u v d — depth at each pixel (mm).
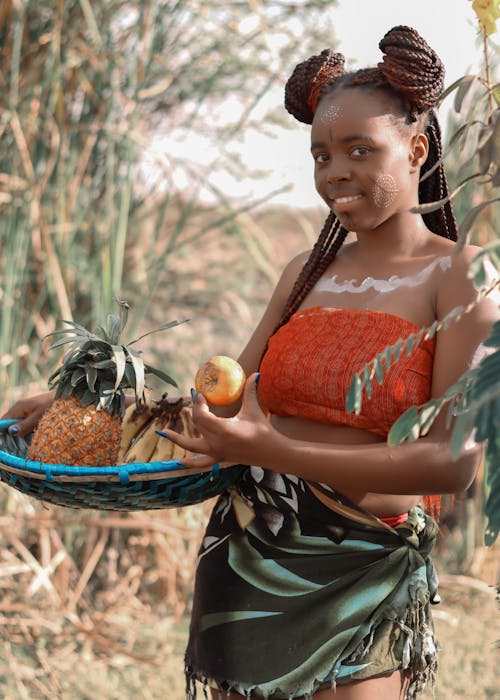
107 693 3564
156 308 5684
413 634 1970
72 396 2172
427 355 1889
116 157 4875
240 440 1791
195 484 1973
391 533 1941
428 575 2055
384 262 1999
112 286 4535
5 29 4598
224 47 5062
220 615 2002
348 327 1931
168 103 5164
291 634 1936
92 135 4781
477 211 1473
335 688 1918
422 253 1991
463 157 4242
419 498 2076
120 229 4543
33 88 4559
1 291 4492
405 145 1944
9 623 4035
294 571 1947
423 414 1434
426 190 2109
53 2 4582
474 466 1848
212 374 1894
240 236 5422
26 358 4738
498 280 1572
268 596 1958
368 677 1923
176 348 5465
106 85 4832
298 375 1938
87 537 4520
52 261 4418
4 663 3713
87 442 2121
